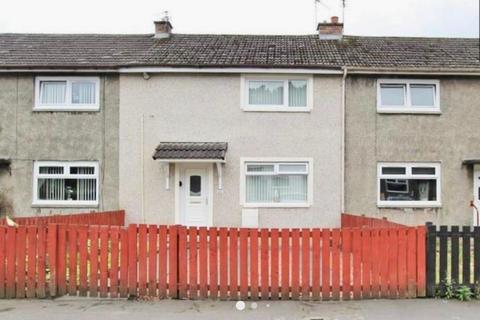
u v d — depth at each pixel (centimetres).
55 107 1513
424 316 632
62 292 721
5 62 1516
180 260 713
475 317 629
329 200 1495
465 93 1524
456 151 1513
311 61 1543
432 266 715
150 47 1683
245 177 1504
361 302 693
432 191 1512
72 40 1764
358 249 710
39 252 721
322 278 705
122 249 718
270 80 1527
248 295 705
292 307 671
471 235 716
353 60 1563
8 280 718
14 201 1506
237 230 709
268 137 1507
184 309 662
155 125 1511
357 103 1513
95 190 1512
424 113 1512
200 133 1507
